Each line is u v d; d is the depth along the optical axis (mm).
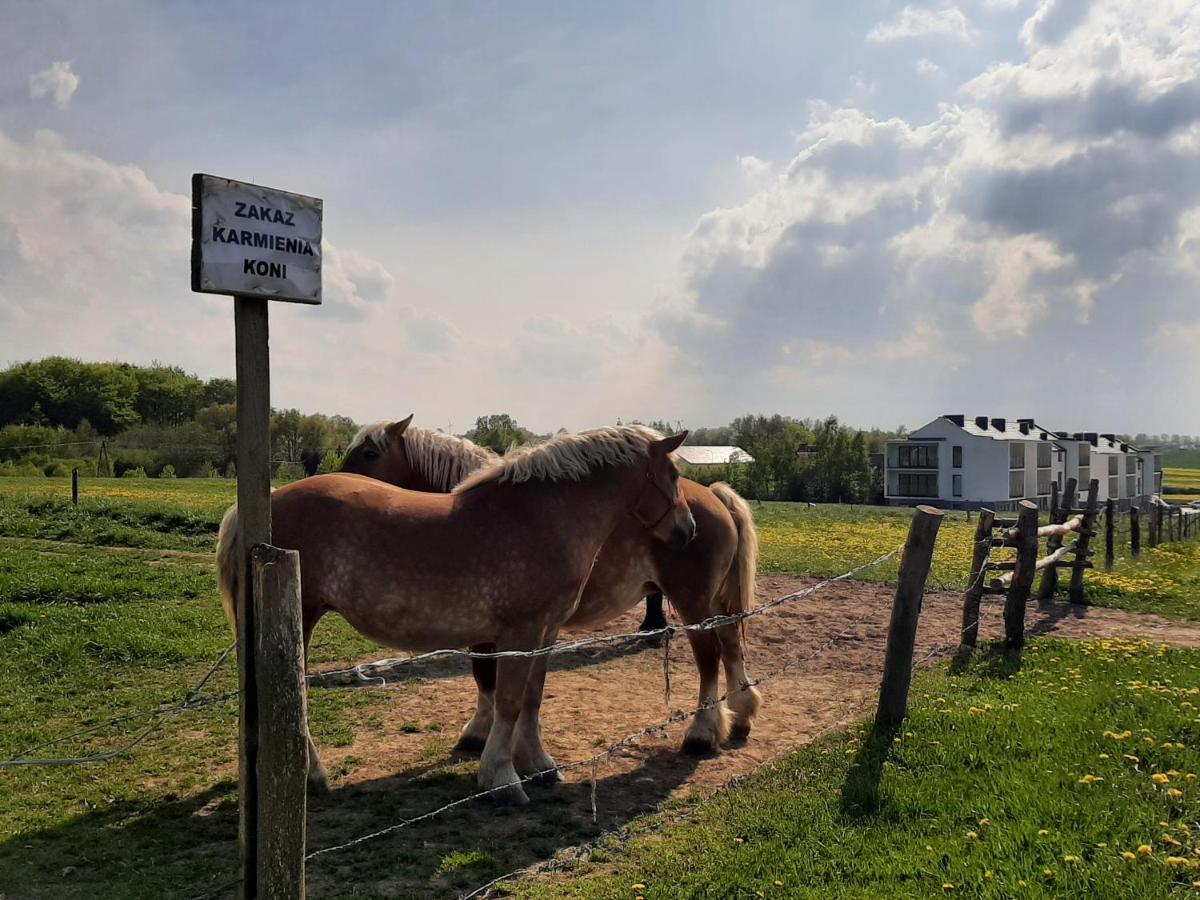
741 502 7332
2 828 4887
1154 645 9094
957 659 8539
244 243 2926
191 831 4887
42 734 6621
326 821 5074
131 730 6762
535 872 4371
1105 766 5184
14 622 9906
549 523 5500
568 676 8836
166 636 9570
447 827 4980
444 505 5402
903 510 48750
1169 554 17719
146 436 63625
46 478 45438
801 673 8977
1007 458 71250
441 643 5406
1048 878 3941
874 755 5707
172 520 19859
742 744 6680
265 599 2826
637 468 6004
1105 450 86875
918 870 4098
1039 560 10992
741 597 7129
